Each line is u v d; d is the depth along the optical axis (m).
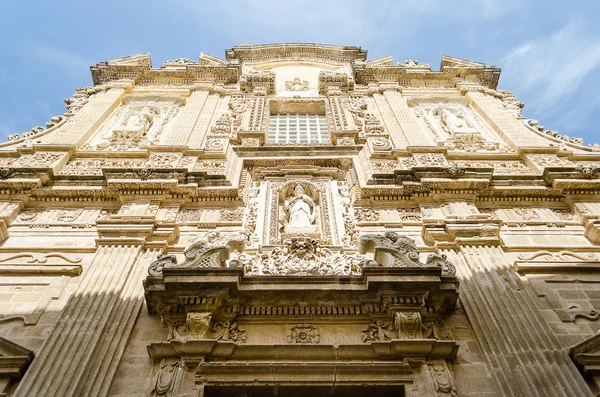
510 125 14.71
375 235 8.94
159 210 10.63
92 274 8.34
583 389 6.52
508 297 8.02
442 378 6.71
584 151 13.28
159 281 7.62
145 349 7.24
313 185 11.82
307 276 7.80
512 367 6.91
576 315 7.96
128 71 18.02
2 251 9.22
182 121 14.80
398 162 12.66
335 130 14.43
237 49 20.80
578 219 10.56
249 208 11.03
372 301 7.73
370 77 18.30
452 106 16.52
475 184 10.98
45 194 10.80
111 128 14.56
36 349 7.20
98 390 6.50
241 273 7.70
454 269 7.96
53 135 13.72
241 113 15.80
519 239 9.93
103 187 10.96
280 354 7.04
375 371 6.79
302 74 19.81
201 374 6.71
